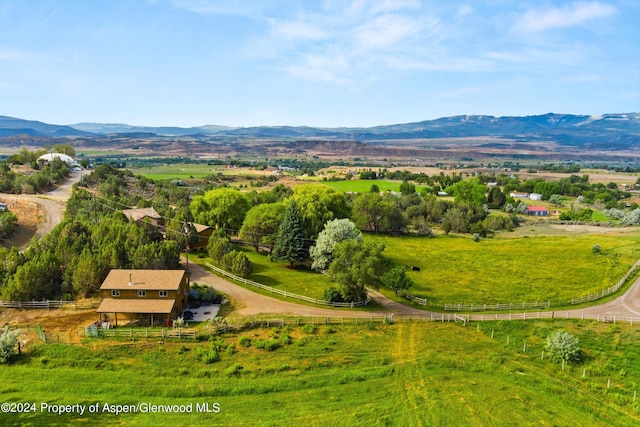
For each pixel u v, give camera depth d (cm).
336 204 11544
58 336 5650
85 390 4722
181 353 5409
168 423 4288
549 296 8000
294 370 5216
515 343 5984
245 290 7662
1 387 4697
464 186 19212
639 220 16575
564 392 4900
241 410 4519
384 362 5453
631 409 4619
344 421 4378
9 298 6550
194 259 9219
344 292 7188
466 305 7394
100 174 17975
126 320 6275
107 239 7831
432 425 4341
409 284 7644
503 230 15638
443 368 5381
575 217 17875
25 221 11025
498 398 4806
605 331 6297
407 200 17675
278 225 10150
